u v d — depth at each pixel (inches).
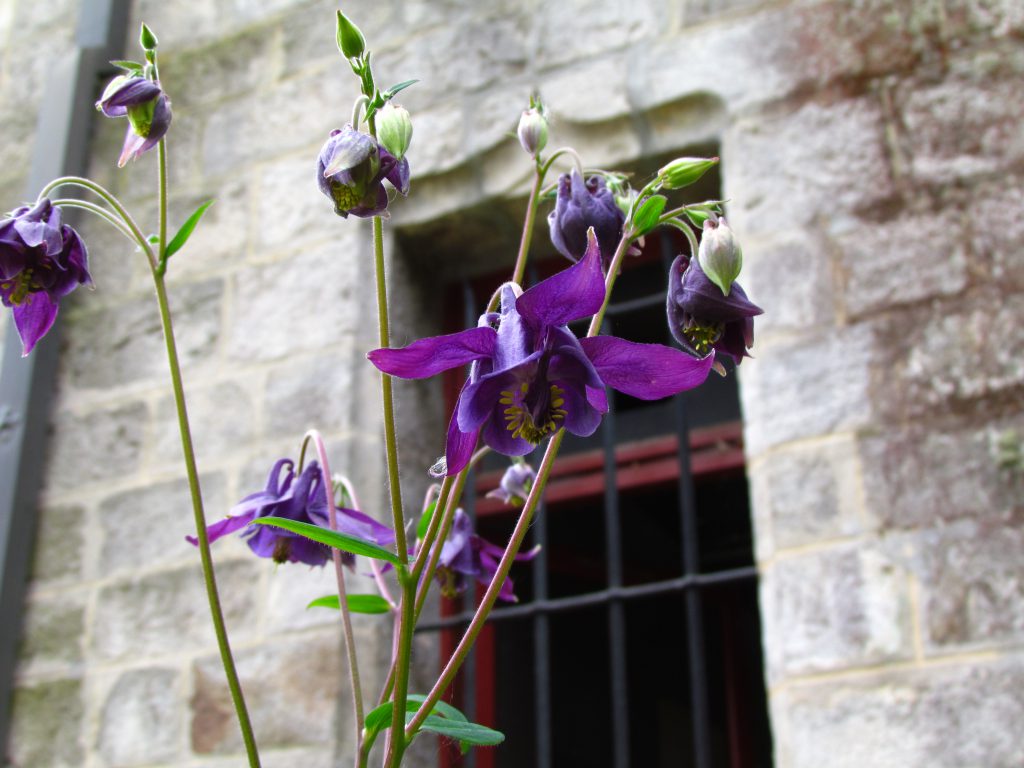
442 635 166.4
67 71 208.1
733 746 190.4
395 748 59.6
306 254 181.5
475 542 90.7
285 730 154.8
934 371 133.7
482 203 174.2
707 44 162.7
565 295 52.2
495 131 173.5
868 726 123.0
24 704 172.4
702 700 137.9
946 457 129.8
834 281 142.6
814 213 146.7
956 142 142.6
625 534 216.8
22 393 186.1
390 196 74.4
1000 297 133.8
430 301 185.6
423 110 180.4
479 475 174.6
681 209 67.2
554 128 170.1
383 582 77.7
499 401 54.8
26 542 180.2
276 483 79.0
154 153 199.3
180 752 160.2
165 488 177.0
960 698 120.3
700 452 162.9
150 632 169.2
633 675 227.6
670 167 68.9
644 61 166.2
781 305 144.1
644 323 183.5
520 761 197.2
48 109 206.2
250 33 202.1
